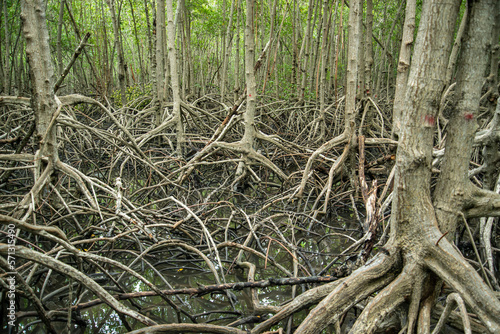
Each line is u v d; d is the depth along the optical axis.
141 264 3.82
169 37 7.01
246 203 6.18
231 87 18.64
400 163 2.30
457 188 2.33
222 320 3.12
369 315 2.16
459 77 2.27
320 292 2.52
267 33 13.04
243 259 4.19
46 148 3.68
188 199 5.68
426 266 2.28
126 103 10.66
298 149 7.25
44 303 2.98
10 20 10.57
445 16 2.05
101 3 13.45
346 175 5.75
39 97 3.60
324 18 7.69
